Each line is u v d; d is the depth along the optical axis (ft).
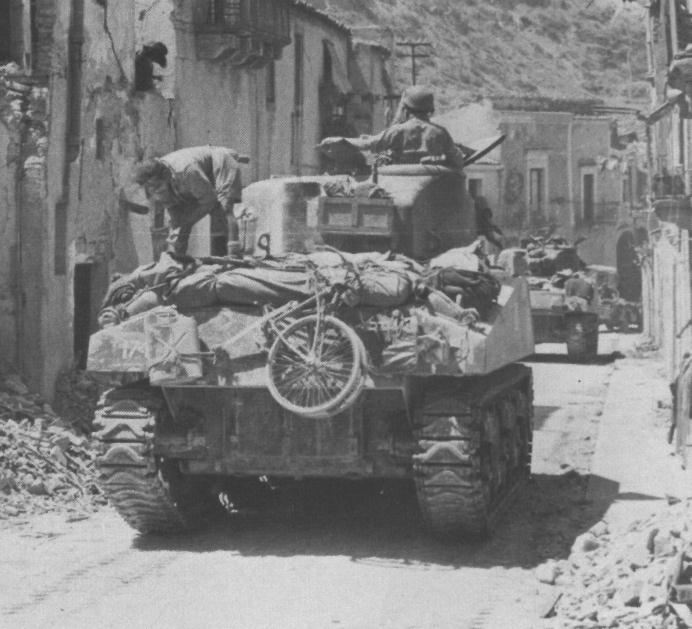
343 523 61.00
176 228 59.98
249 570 52.60
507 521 61.52
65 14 85.15
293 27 160.76
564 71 282.97
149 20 117.19
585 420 94.58
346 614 46.52
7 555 54.75
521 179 247.09
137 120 103.76
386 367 53.06
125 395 56.13
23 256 81.30
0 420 69.77
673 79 87.51
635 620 42.75
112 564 53.47
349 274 53.47
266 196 62.80
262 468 56.75
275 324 54.29
